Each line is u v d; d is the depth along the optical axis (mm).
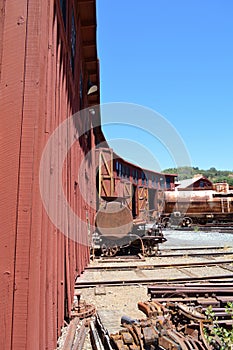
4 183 1956
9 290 1872
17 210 1941
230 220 25844
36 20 2129
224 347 3061
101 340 3895
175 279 7945
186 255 12445
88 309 5105
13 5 2131
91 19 5906
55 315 3096
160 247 15086
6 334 1832
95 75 7855
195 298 5410
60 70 3543
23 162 1984
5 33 2092
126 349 3357
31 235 1946
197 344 3252
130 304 5875
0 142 1989
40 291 2363
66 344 3455
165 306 4855
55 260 3156
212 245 15836
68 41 4254
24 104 2037
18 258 1904
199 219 25828
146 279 7902
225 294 5594
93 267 9242
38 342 2162
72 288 4840
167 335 3412
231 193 25766
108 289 7188
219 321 4156
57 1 3174
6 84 2043
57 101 3240
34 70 2076
